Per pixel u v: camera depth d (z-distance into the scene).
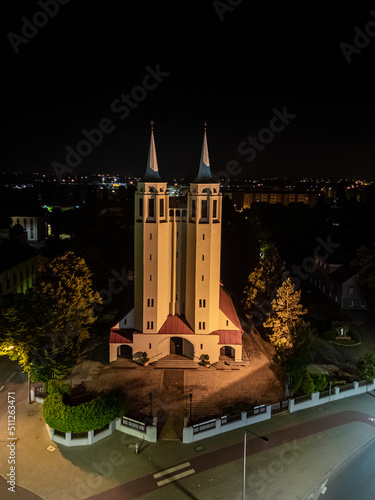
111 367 61.44
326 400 54.25
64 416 44.56
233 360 63.47
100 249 96.88
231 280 99.31
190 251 61.22
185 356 63.97
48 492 38.69
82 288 61.66
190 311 62.50
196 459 43.38
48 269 61.00
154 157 60.28
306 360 53.38
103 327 76.06
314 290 102.81
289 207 148.38
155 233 59.41
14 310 50.94
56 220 157.75
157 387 56.28
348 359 65.88
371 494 39.31
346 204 155.62
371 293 83.06
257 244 113.19
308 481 40.72
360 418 50.91
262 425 49.25
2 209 158.50
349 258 95.25
